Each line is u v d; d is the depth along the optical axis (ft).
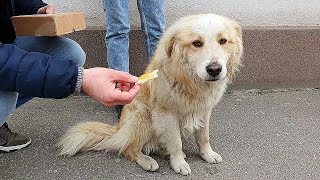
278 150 4.14
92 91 2.21
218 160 3.86
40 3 3.60
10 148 3.99
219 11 5.87
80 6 5.66
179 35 3.58
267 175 3.66
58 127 4.62
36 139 4.31
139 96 3.86
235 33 3.70
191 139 4.43
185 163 3.74
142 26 5.07
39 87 2.19
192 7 5.82
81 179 3.59
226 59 3.59
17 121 4.75
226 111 5.15
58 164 3.83
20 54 2.18
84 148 4.06
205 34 3.49
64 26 3.01
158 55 3.80
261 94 5.78
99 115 4.98
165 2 5.76
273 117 4.98
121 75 2.25
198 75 3.48
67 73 2.17
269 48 5.79
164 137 3.78
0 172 3.66
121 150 3.92
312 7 6.01
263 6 5.92
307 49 5.87
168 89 3.62
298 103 5.46
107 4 4.70
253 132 4.55
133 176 3.66
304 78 6.01
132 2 5.67
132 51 5.65
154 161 3.80
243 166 3.81
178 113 3.75
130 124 3.84
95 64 5.66
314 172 3.72
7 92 2.79
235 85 5.89
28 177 3.60
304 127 4.71
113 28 4.77
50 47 3.63
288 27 5.90
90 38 5.53
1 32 2.71
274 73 5.92
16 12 3.54
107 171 3.73
